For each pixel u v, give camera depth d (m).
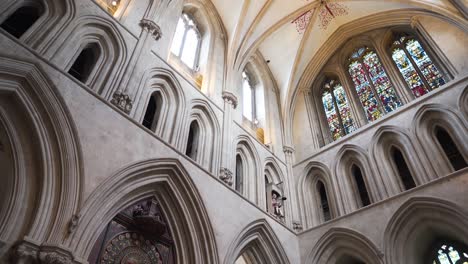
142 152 9.31
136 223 8.74
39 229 6.56
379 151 13.87
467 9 13.16
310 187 15.61
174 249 9.38
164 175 9.84
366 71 17.78
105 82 9.71
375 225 12.05
